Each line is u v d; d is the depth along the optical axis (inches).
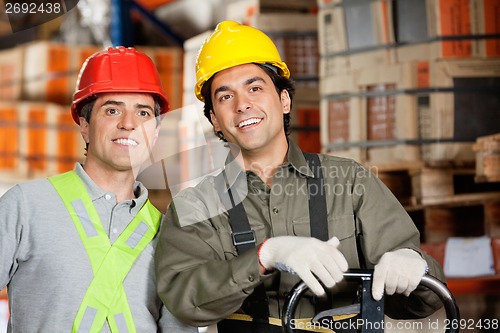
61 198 100.9
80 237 99.0
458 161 151.0
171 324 101.0
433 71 151.7
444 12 151.3
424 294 91.4
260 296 94.0
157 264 96.5
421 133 152.3
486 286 147.4
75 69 228.7
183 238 95.3
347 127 159.3
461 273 147.7
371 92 157.0
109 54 107.7
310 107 181.5
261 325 93.8
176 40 262.5
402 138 152.6
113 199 102.8
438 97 150.9
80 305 96.0
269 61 100.8
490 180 146.3
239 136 98.7
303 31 183.0
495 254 146.5
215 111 101.1
